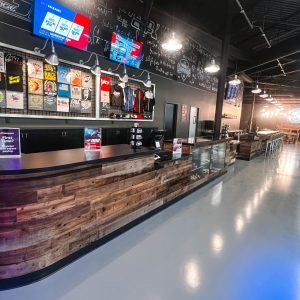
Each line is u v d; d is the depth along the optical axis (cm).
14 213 194
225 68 601
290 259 260
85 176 237
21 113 371
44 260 212
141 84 603
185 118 827
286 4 514
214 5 553
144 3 511
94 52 475
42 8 363
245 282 220
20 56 362
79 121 464
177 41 431
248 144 891
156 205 357
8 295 192
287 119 2105
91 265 233
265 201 442
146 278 218
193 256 256
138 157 305
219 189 505
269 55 776
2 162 205
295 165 833
